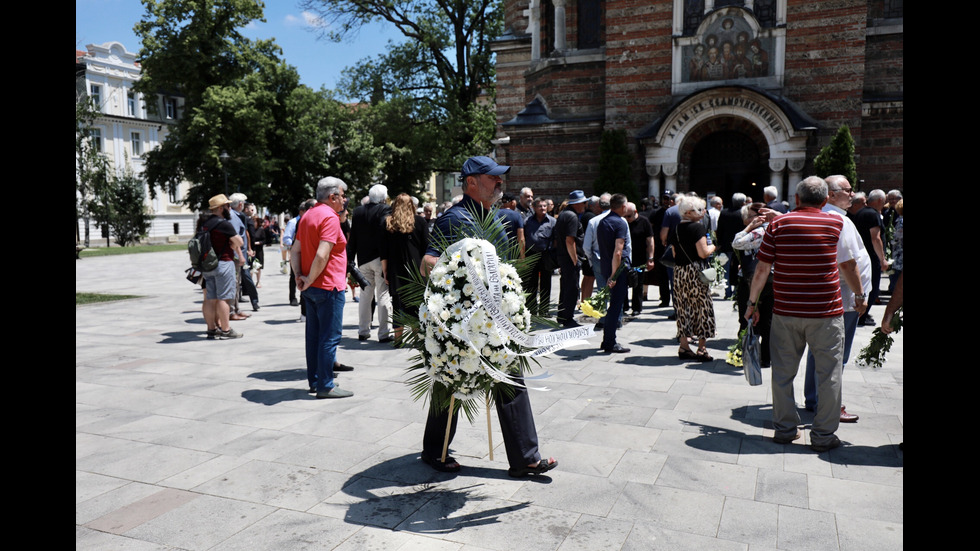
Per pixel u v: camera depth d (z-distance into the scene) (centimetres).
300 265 621
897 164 1873
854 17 1773
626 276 812
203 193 3638
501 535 349
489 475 431
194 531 356
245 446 486
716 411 571
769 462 452
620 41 1997
